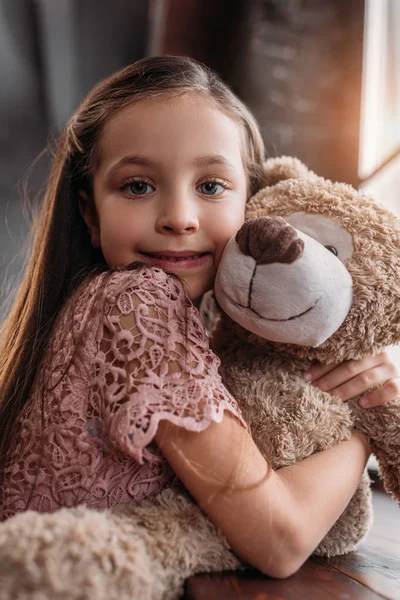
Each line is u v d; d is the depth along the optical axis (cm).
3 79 250
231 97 93
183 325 73
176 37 173
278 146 162
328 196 80
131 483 72
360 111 155
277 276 69
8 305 116
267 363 81
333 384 79
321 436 75
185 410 66
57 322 87
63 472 71
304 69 160
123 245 84
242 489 66
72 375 74
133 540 60
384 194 141
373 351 78
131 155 82
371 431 79
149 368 68
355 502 82
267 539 66
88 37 251
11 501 74
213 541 67
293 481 71
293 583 66
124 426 64
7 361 94
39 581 52
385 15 151
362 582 69
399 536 93
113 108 87
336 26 157
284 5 159
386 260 76
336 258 75
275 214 83
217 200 85
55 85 260
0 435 87
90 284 82
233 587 63
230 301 75
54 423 73
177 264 83
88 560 54
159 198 83
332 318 71
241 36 164
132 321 71
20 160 257
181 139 82
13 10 237
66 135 101
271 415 75
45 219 102
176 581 64
